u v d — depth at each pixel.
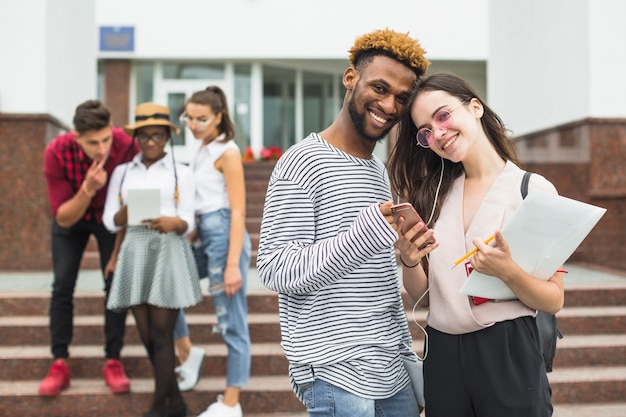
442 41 13.84
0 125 7.03
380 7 13.82
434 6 13.83
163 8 13.54
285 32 13.77
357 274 2.12
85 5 9.70
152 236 3.68
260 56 13.74
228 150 3.84
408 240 1.97
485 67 14.48
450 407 2.11
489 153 2.15
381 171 2.30
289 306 2.14
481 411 2.05
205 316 5.16
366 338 2.09
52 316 4.18
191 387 4.14
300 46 13.78
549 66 8.37
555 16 8.12
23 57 7.06
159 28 13.53
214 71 14.05
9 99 7.05
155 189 3.61
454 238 2.12
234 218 3.78
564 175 7.92
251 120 14.22
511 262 1.90
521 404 1.98
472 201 2.15
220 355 4.56
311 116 14.73
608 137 7.25
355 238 1.91
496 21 10.69
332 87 14.80
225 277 3.75
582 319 5.12
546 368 2.18
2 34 7.06
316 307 2.09
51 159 4.01
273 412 4.25
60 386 4.14
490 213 2.08
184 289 3.67
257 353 4.60
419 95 2.10
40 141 7.06
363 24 13.81
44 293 5.34
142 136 3.75
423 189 2.24
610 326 5.13
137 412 4.15
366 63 2.14
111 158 4.09
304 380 2.11
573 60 7.66
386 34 2.14
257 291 5.41
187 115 3.87
